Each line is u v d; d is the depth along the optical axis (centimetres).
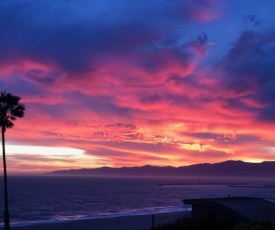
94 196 17762
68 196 17425
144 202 14638
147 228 5481
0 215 9625
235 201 4284
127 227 5762
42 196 17012
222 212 3969
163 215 7562
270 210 4019
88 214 9800
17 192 19500
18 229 5656
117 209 11544
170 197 17900
